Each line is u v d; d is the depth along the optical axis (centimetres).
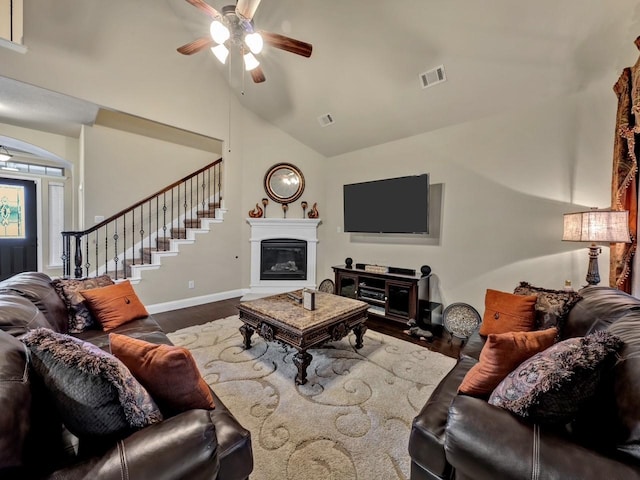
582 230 223
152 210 504
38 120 411
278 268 527
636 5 205
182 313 403
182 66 421
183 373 112
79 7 327
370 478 140
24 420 79
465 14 250
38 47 303
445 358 267
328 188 532
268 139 511
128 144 475
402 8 265
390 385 221
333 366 250
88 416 89
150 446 85
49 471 77
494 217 333
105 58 349
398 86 341
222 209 478
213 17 235
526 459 83
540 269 302
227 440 108
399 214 396
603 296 166
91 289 243
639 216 221
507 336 125
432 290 388
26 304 171
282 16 319
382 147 447
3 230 523
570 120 280
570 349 99
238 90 473
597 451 83
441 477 111
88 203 438
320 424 177
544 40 244
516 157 315
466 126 354
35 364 94
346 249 501
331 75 366
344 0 279
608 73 253
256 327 260
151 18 385
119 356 113
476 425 96
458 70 297
